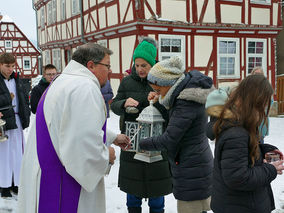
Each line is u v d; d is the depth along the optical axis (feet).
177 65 6.83
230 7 34.91
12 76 12.23
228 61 35.73
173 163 7.18
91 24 41.57
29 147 6.07
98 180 5.60
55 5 56.39
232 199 5.40
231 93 5.48
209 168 7.11
